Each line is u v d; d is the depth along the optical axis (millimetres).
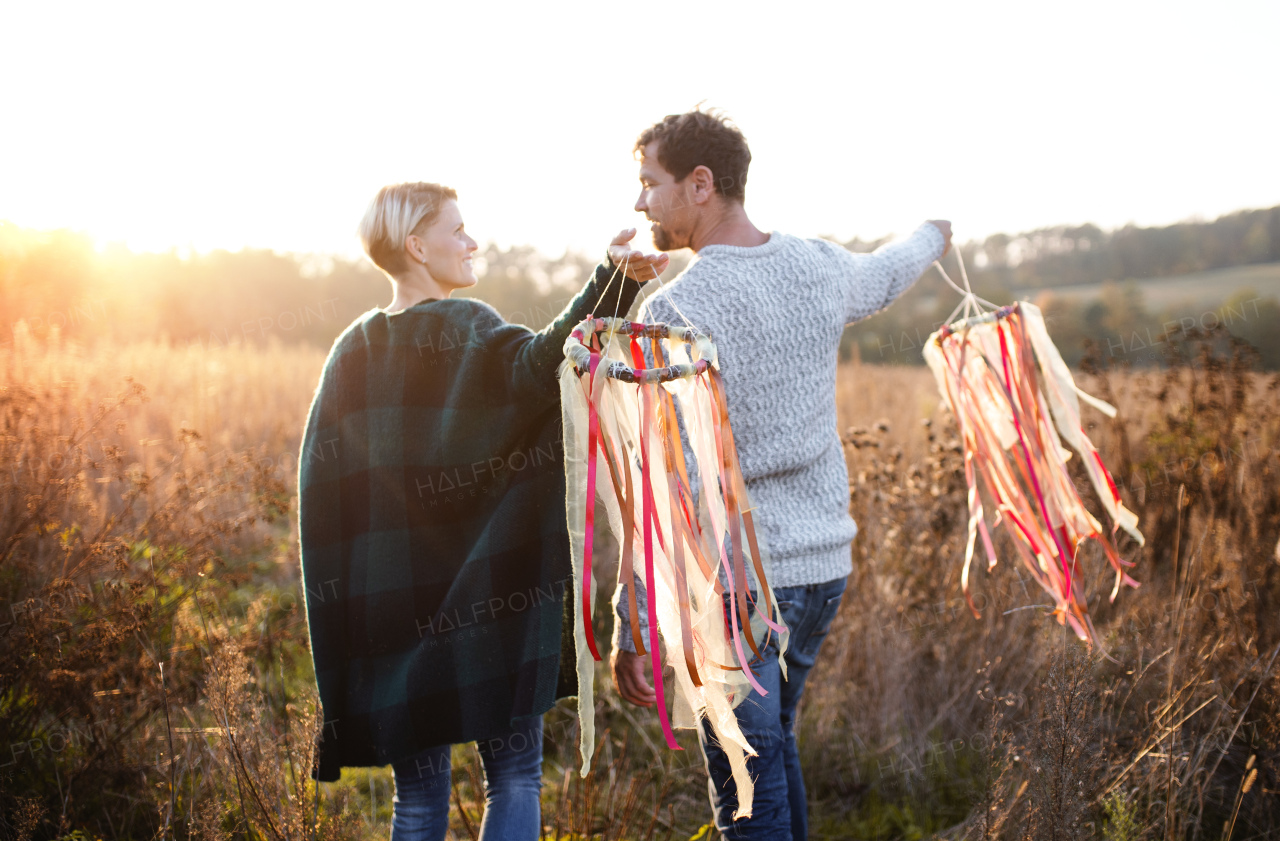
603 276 1492
